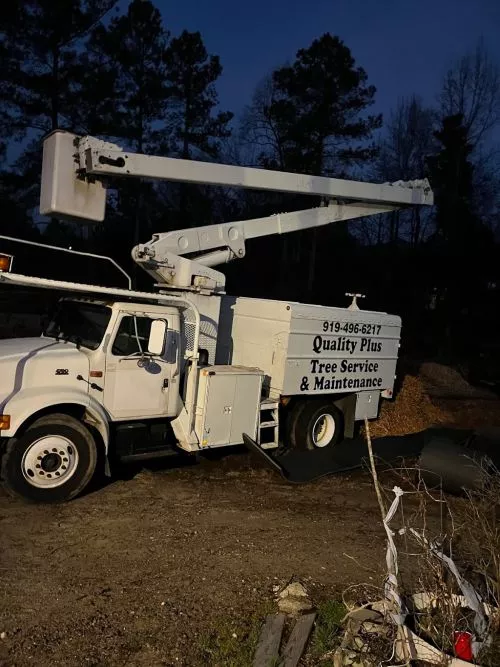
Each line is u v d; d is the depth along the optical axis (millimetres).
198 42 34656
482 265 32344
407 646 3652
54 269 30656
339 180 9664
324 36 34562
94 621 4391
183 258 8344
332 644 4148
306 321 8898
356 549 5871
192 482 7684
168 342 7426
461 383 16891
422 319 32781
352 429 10039
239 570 5301
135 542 5773
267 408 8516
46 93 29156
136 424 7430
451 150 38000
